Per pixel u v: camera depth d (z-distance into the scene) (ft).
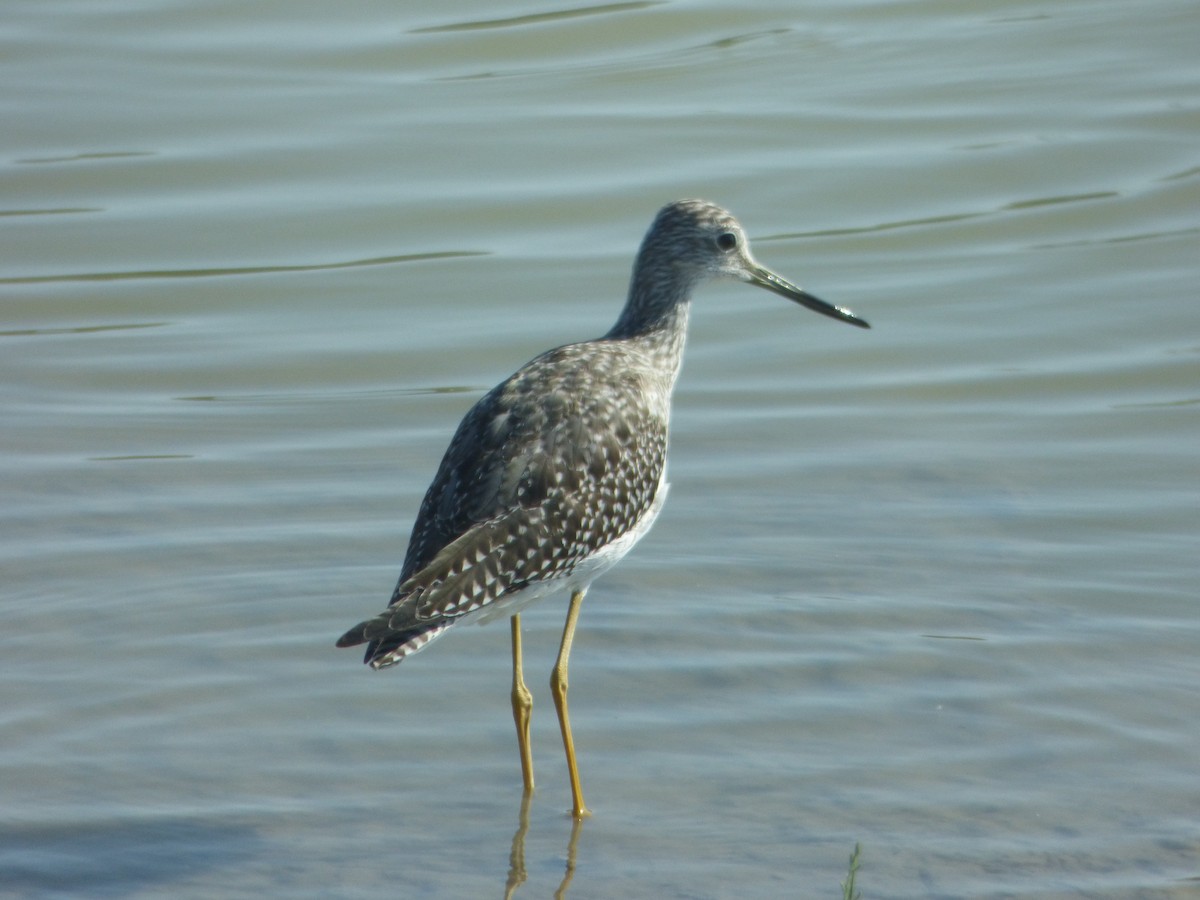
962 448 44.50
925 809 29.58
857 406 47.32
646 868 28.25
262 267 56.24
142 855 28.63
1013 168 61.05
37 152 61.77
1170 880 27.22
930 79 67.51
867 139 63.31
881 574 37.76
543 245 57.41
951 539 39.27
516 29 71.41
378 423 46.75
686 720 32.76
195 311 53.83
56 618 36.11
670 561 38.68
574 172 61.26
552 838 29.27
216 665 34.60
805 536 39.65
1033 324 51.80
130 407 47.60
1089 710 32.40
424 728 32.96
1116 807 29.40
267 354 50.88
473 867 28.43
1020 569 37.81
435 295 54.49
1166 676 33.42
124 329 52.65
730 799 30.17
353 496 42.09
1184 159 61.05
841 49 70.54
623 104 66.03
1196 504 40.83
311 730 32.65
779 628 35.73
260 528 40.24
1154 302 52.65
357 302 54.08
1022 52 69.56
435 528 30.09
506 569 29.43
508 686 34.63
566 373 31.83
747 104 65.98
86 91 65.72
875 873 27.73
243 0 72.74
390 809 30.25
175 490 42.32
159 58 68.18
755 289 55.52
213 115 64.34
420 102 65.92
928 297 53.83
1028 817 29.22
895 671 34.01
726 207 59.26
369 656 27.71
